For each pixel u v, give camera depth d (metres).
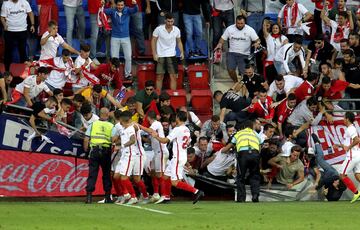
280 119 72.31
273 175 69.50
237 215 54.12
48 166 66.44
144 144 68.12
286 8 82.38
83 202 65.62
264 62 79.31
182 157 65.19
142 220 50.78
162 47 78.69
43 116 65.81
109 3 81.00
